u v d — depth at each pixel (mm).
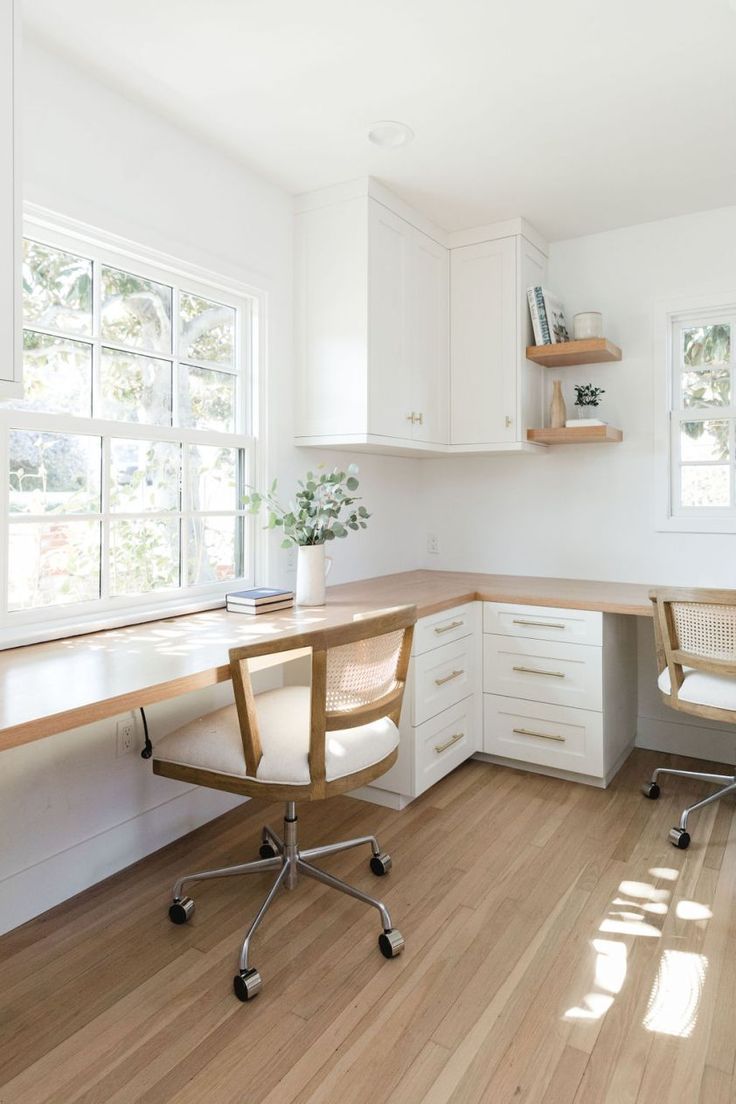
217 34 1866
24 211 1929
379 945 1799
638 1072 1412
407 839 2375
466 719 2938
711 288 3041
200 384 2578
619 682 2959
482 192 2834
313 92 2143
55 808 2016
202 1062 1446
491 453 3316
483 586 3137
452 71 2027
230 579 2729
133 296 2316
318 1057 1458
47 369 2059
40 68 1937
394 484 3604
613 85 2096
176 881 2080
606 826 2465
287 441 2898
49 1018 1571
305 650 1973
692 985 1662
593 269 3301
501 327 3127
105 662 1771
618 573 3291
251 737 1723
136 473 2350
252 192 2670
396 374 2893
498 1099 1354
